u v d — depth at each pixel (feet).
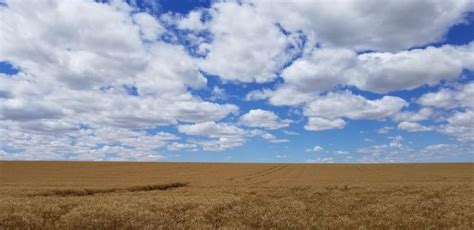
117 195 105.60
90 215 65.00
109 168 271.49
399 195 100.68
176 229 59.47
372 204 84.23
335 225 61.98
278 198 95.55
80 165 293.84
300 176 209.97
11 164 286.46
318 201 89.66
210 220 66.59
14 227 59.47
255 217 67.00
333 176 208.85
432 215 70.64
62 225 60.59
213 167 295.07
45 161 325.21
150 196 97.76
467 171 257.55
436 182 149.69
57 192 114.62
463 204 82.28
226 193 108.27
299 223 62.90
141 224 61.41
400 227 61.62
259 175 219.20
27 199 86.89
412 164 337.52
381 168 294.87
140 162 340.59
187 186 142.20
